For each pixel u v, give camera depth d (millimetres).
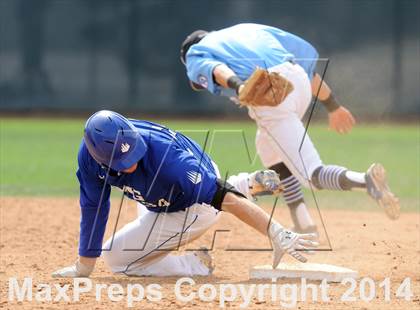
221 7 79688
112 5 81688
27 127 74875
